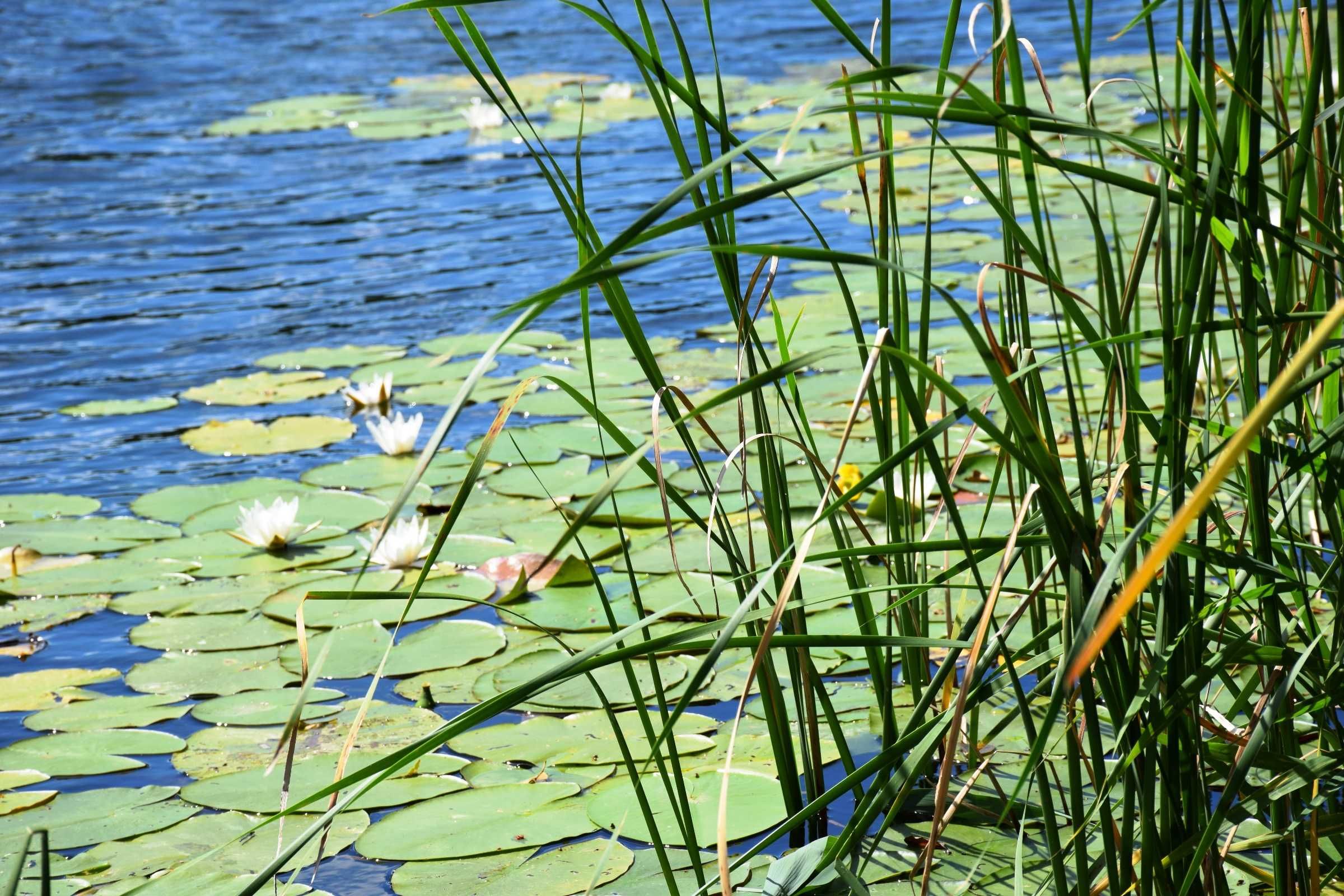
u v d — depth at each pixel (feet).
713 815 5.42
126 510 9.54
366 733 6.33
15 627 7.70
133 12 45.21
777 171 21.01
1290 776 3.78
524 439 10.60
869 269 15.49
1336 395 4.36
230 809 5.68
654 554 8.32
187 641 7.46
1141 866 3.85
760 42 34.22
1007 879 4.80
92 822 5.59
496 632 7.40
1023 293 4.48
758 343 4.68
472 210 20.06
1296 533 5.19
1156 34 30.76
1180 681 3.84
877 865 4.96
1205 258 4.40
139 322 14.90
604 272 2.92
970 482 8.95
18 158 24.50
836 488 4.60
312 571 8.38
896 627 5.74
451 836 5.36
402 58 36.70
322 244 18.37
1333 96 4.34
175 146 25.79
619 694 6.67
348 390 11.84
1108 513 3.88
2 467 10.53
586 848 5.22
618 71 32.53
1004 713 5.95
